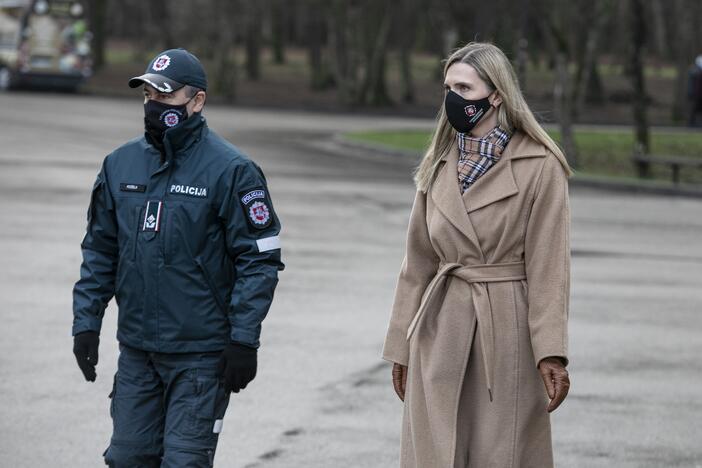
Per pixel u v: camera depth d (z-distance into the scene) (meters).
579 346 17.53
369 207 33.44
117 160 8.86
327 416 13.55
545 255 8.27
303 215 31.19
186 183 8.66
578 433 13.27
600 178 43.97
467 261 8.46
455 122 8.42
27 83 83.12
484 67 8.35
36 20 82.31
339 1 95.75
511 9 68.56
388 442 12.66
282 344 16.95
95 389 14.46
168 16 120.44
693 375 15.97
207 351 8.70
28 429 12.79
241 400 14.12
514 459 8.33
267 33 185.75
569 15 90.38
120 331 8.88
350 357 16.31
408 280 8.83
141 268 8.64
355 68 94.06
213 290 8.72
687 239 30.00
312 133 62.66
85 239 9.02
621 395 14.87
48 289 20.48
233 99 94.12
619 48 132.88
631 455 12.54
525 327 8.38
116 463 8.79
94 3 118.06
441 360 8.42
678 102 90.38
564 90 50.50
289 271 22.86
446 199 8.47
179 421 8.62
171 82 8.50
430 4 92.19
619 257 26.48
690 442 13.04
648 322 19.41
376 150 52.97
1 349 16.22
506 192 8.31
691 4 91.94
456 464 8.40
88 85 97.50
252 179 8.71
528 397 8.38
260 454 12.16
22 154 45.00
